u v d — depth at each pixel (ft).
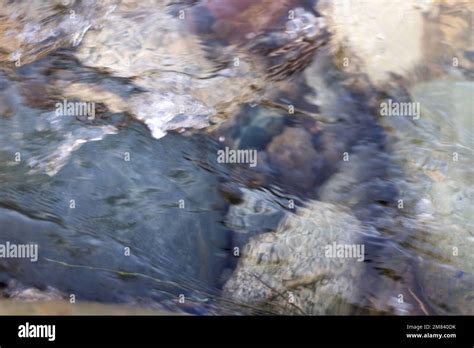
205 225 5.71
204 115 6.26
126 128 6.14
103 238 5.61
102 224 5.67
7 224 5.62
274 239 5.68
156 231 5.66
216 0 6.57
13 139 6.04
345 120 6.28
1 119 6.15
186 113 6.26
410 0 6.69
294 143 6.15
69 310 5.32
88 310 5.33
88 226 5.66
